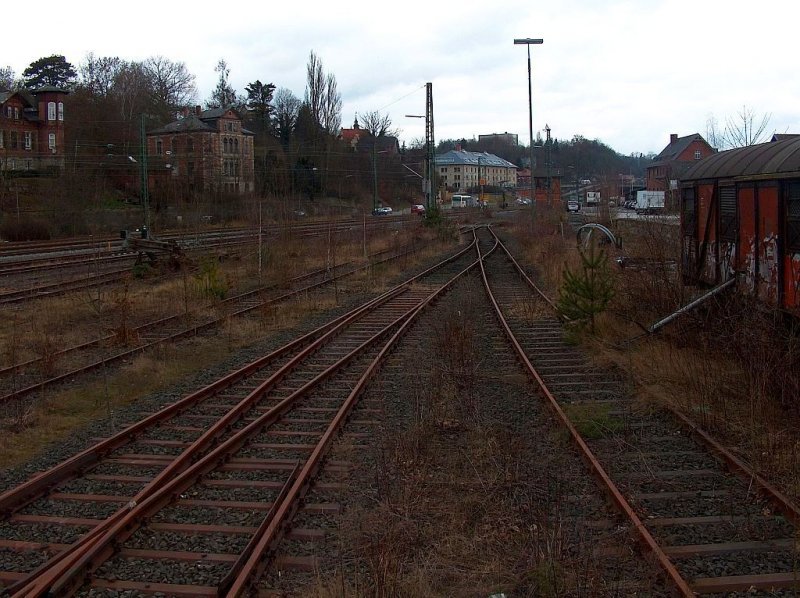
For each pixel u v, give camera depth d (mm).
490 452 7855
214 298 19797
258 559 5441
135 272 24641
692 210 14562
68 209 45000
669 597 5113
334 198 82188
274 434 8758
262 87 105250
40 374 12180
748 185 11383
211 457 7617
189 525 6262
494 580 5430
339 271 28484
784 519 6316
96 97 78688
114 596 5172
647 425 8984
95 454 8023
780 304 10047
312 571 5500
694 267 14297
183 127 76000
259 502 6770
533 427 8969
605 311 14531
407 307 19438
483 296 21484
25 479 7508
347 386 11078
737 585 5246
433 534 6109
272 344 14766
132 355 13703
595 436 8578
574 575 5289
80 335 15609
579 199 88125
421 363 12195
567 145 142125
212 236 39562
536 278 25688
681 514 6480
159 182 57312
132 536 6059
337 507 6555
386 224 54250
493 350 13633
